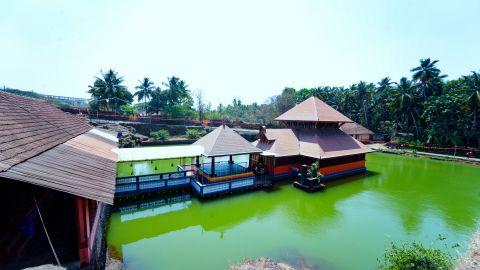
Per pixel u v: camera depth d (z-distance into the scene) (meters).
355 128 49.00
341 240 13.04
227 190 18.39
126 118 49.94
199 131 49.03
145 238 13.05
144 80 60.12
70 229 9.81
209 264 10.72
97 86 53.25
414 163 33.31
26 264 7.46
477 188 22.28
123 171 24.09
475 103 36.62
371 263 11.10
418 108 46.84
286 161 22.94
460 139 38.66
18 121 10.70
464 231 14.22
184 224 14.73
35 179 6.53
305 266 10.78
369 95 59.75
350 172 26.00
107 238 12.95
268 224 14.77
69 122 18.31
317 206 17.48
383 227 14.56
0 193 8.63
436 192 21.05
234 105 79.94
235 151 18.77
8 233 8.75
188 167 22.20
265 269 10.18
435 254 8.62
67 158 9.58
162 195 18.16
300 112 27.25
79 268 8.01
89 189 7.45
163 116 57.47
